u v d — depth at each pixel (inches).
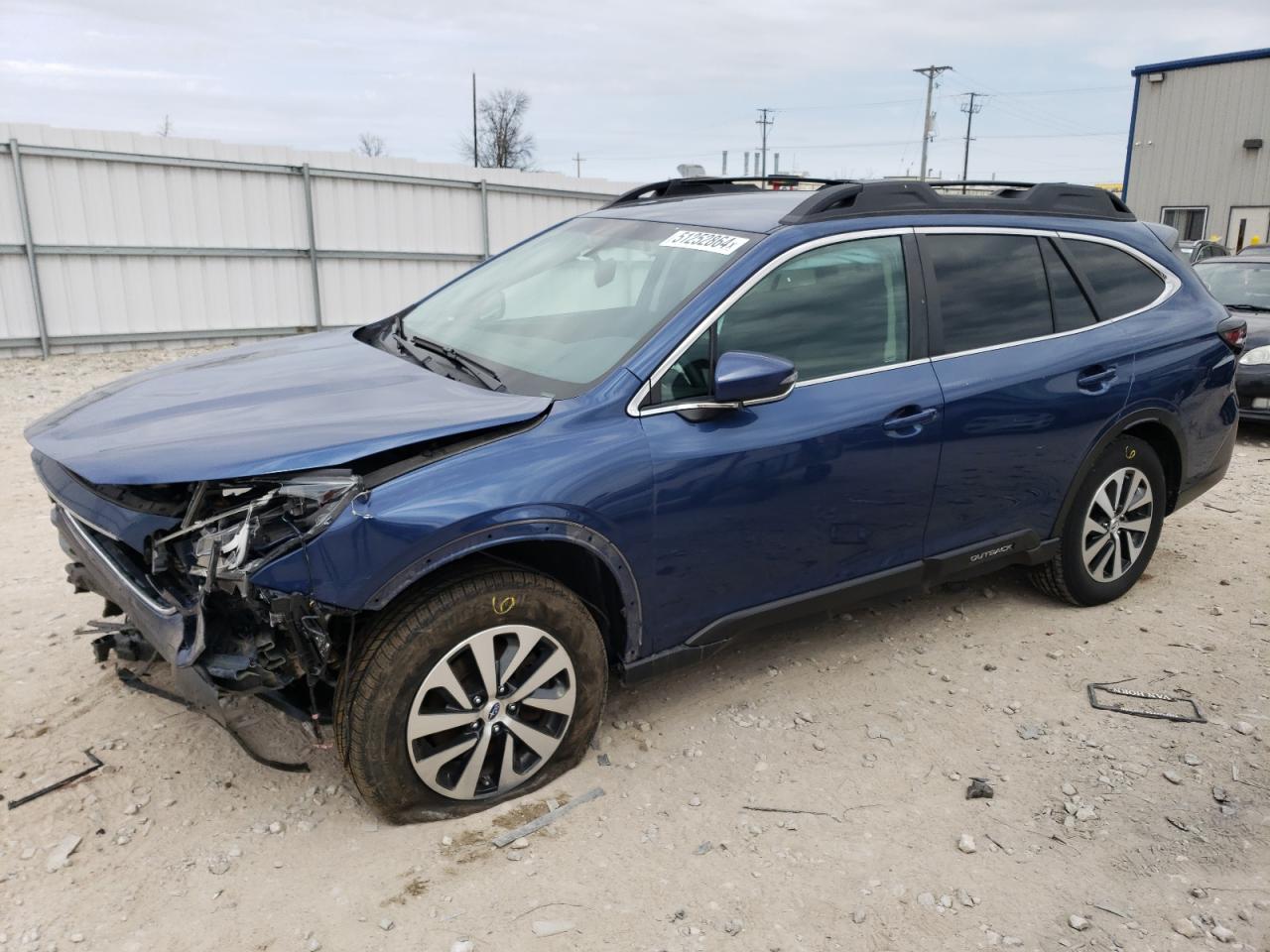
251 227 581.0
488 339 139.6
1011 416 147.9
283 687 105.7
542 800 117.2
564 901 101.3
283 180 589.0
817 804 119.3
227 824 111.6
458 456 105.7
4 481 249.0
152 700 136.0
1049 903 103.9
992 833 115.0
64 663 146.1
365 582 98.5
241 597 102.6
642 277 136.0
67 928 95.3
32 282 501.0
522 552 116.5
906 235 143.6
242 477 96.6
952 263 147.4
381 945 94.8
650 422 117.0
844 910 101.9
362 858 106.6
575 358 124.5
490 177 681.0
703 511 120.3
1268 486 268.2
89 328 529.0
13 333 503.8
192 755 123.9
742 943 96.8
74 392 405.1
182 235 553.6
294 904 99.7
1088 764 129.8
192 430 108.0
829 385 131.4
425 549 100.8
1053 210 165.0
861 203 141.2
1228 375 182.4
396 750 105.7
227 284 578.2
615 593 120.3
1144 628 171.2
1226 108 1097.4
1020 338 152.6
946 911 102.2
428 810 111.7
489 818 113.7
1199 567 200.8
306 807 114.7
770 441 123.9
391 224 642.2
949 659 157.6
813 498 129.7
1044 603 180.7
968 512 149.1
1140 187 1182.9
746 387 115.0
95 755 123.0
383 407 113.3
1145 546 179.8
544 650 114.8
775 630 164.2
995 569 159.8
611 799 118.2
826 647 160.9
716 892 103.7
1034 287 156.6
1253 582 192.9
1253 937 99.8
